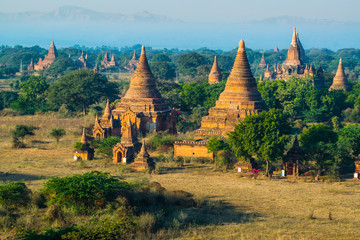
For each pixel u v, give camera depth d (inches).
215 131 6382.9
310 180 4598.9
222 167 5152.6
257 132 4783.5
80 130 7637.8
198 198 3695.9
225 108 6811.0
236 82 6835.6
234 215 3380.9
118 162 5497.1
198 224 3157.0
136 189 3727.9
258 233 2938.0
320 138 4975.4
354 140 5187.0
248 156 4906.5
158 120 7357.3
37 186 4126.5
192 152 5748.0
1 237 2812.5
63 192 3390.7
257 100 6850.4
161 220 3154.5
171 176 4756.4
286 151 5388.8
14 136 6752.0
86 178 3553.2
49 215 3144.7
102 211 3316.9
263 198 3860.7
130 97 7559.1
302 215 3373.5
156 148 6269.7
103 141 5831.7
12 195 3385.8
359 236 2891.2
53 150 6264.8
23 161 5492.1
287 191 4109.3
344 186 4340.6
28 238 2667.3
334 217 3326.8
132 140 5693.9
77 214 3284.9
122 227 2913.4
